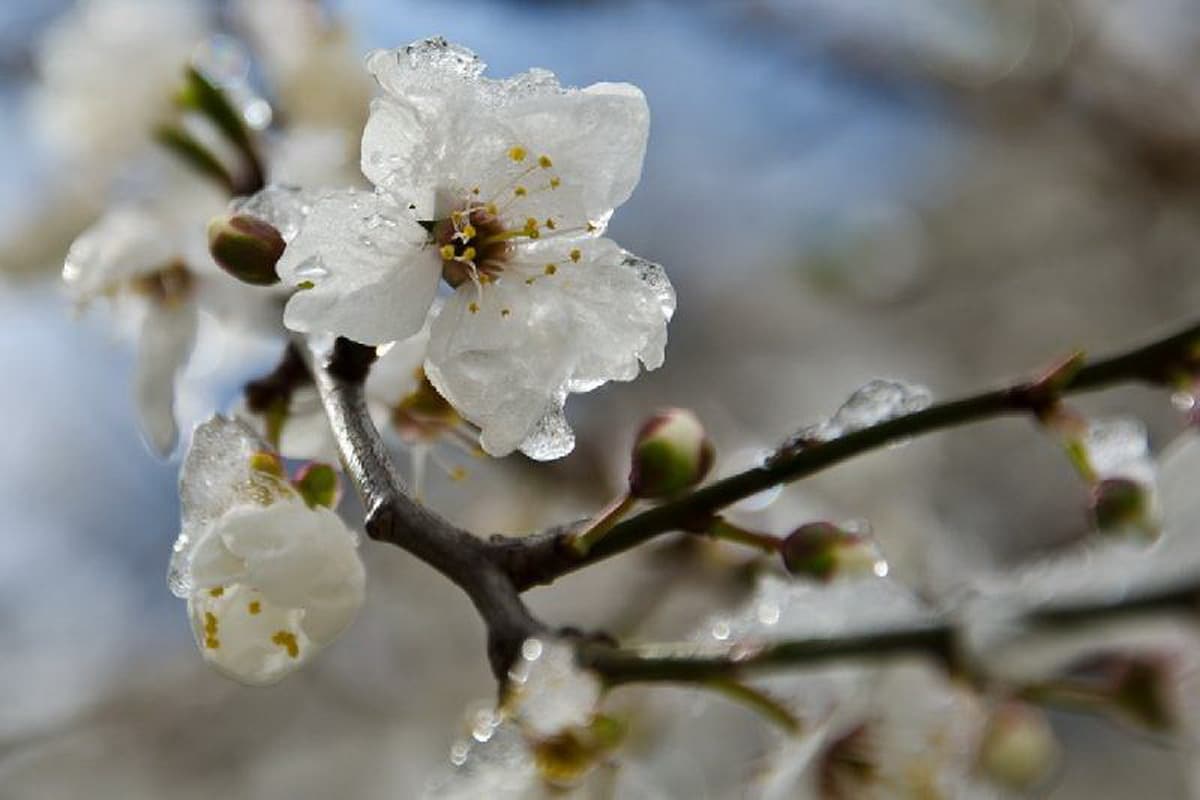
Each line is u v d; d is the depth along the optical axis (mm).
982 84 427
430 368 192
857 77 434
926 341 496
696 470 192
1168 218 462
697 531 194
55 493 482
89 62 239
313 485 191
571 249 193
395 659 393
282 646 188
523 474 289
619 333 192
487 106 190
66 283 221
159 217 224
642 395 441
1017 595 188
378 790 378
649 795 193
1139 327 482
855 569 195
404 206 191
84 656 440
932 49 430
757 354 495
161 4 241
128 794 391
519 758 187
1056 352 486
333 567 187
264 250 195
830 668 197
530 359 191
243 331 220
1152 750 397
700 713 207
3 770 394
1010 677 187
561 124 191
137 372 217
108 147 238
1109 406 448
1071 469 455
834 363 492
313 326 189
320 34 242
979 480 452
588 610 331
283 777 388
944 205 517
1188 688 187
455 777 187
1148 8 463
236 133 228
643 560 268
